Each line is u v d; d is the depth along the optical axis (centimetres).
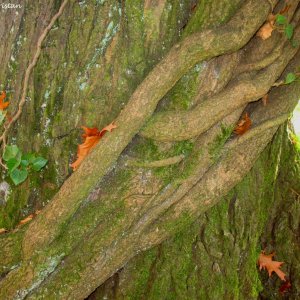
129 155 72
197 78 72
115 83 75
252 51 75
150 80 70
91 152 71
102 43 75
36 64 76
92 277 73
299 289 104
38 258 72
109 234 72
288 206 105
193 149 73
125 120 70
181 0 75
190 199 75
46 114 77
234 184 77
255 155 78
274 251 105
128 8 73
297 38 76
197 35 70
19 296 73
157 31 74
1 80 78
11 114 77
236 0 72
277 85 77
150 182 72
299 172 107
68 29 75
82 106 75
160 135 71
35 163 70
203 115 71
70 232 72
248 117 77
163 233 75
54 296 73
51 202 72
